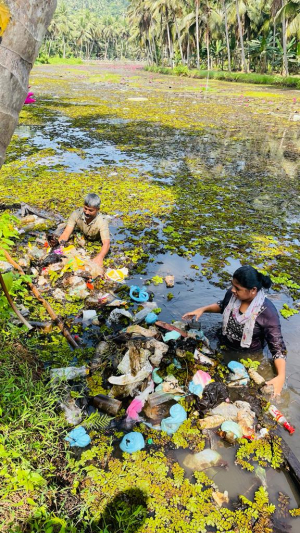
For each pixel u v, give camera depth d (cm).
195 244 540
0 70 155
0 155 170
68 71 4969
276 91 2809
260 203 710
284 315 396
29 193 680
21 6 153
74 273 434
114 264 475
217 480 243
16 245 489
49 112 1597
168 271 471
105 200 672
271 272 479
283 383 308
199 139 1216
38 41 165
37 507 209
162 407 291
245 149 1112
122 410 287
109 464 248
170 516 221
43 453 241
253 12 3856
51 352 331
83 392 298
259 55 3953
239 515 222
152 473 243
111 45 11425
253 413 285
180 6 4181
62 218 582
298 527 218
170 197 707
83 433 262
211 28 4025
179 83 3450
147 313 378
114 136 1198
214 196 728
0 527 197
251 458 257
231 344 353
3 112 161
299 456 260
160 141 1161
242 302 331
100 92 2475
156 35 5338
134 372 301
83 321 370
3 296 278
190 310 398
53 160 905
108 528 215
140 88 2870
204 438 270
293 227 620
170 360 328
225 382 315
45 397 272
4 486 213
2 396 258
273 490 238
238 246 546
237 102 2172
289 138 1288
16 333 324
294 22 3042
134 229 575
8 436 235
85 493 229
